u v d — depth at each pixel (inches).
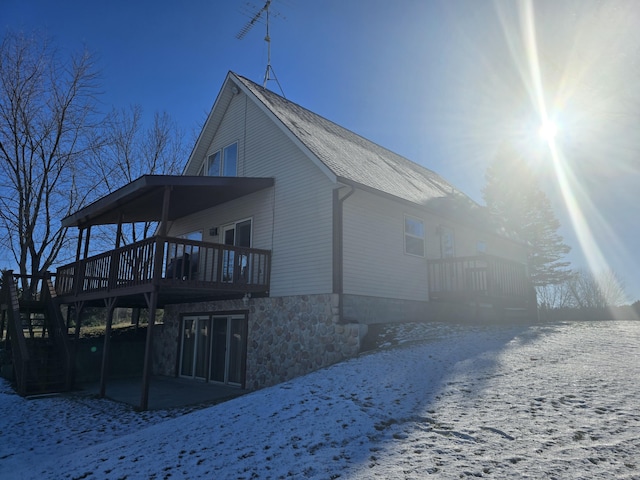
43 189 839.1
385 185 457.7
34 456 242.5
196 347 528.4
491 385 223.5
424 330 399.9
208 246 401.1
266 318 438.9
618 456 138.8
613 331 362.6
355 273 409.7
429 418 190.4
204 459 180.1
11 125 800.3
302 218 428.8
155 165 1037.8
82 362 534.3
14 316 480.4
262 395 266.2
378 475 143.2
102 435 280.4
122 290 396.2
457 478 135.3
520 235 1243.8
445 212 517.7
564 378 222.2
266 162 483.5
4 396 417.4
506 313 532.4
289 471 157.3
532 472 134.3
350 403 222.5
